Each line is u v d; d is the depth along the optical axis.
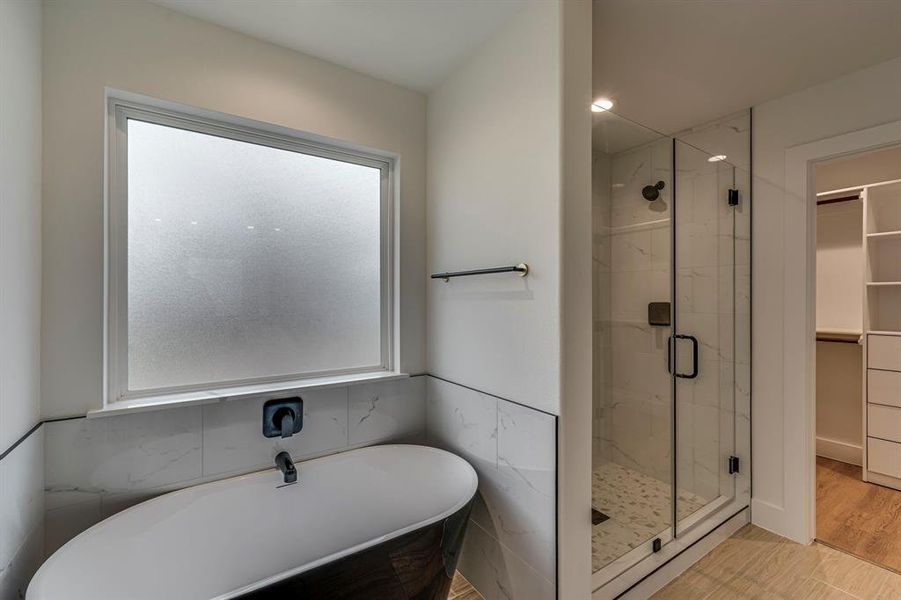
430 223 2.10
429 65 1.86
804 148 2.02
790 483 2.07
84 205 1.36
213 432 1.58
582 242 1.38
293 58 1.75
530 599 1.44
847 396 3.05
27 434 1.19
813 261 2.04
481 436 1.70
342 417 1.87
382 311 2.10
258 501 1.60
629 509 1.79
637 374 1.87
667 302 2.00
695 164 2.11
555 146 1.34
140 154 1.55
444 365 1.97
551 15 1.36
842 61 1.78
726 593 1.69
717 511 2.13
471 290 1.78
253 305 1.78
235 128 1.72
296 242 1.88
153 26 1.48
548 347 1.38
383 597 1.23
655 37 1.62
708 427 2.19
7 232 1.08
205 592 1.43
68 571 1.14
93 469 1.37
